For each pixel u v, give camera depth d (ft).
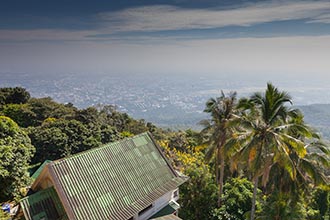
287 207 70.23
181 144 152.05
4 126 77.71
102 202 57.62
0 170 63.67
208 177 97.91
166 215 66.95
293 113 68.90
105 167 63.36
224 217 84.23
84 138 123.13
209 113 102.58
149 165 72.49
